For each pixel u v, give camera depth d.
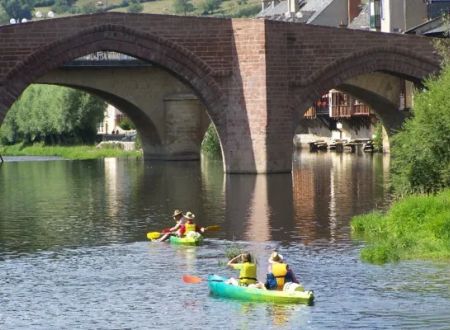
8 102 98.56
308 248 63.09
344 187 94.81
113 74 134.62
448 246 60.91
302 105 106.50
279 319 48.59
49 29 99.62
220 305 50.97
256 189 93.69
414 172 74.44
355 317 48.69
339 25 160.75
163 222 74.88
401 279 54.72
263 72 103.81
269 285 51.91
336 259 59.72
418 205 66.25
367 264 58.25
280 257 52.06
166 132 138.62
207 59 104.12
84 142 199.62
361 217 70.19
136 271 58.12
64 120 195.00
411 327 47.34
